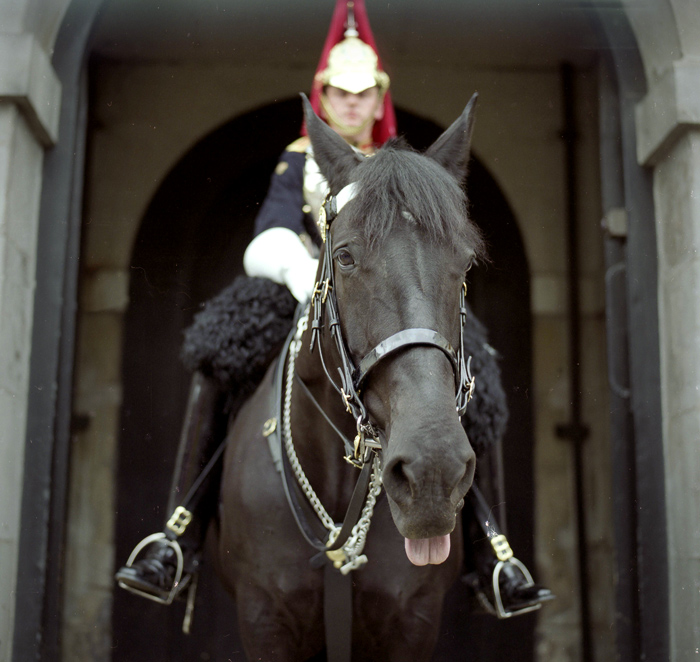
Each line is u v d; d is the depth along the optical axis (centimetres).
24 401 278
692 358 277
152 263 399
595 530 386
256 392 215
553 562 388
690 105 282
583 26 357
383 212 142
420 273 139
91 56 386
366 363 139
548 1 342
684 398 281
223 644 368
